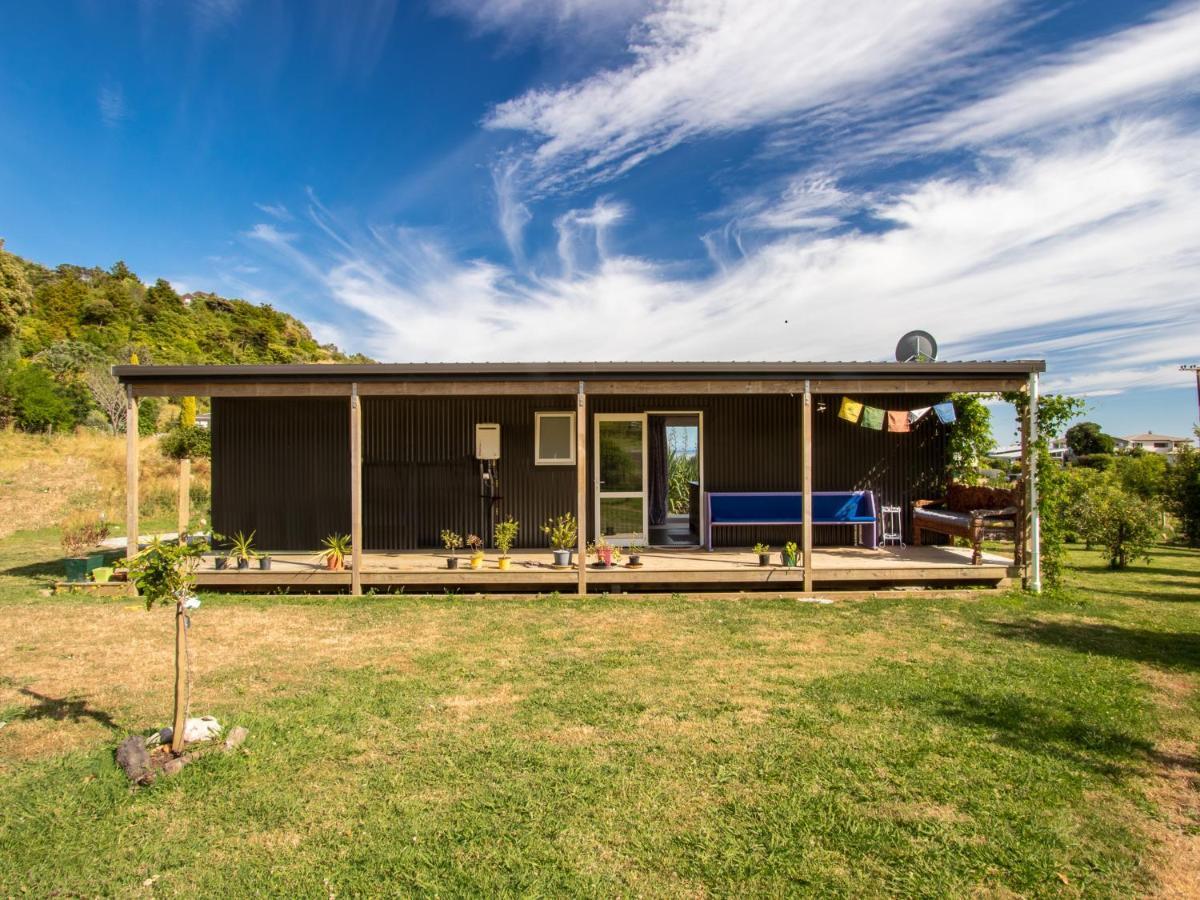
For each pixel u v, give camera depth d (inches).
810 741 152.6
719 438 386.0
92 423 1063.6
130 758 138.3
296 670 206.5
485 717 167.3
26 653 225.6
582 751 147.5
